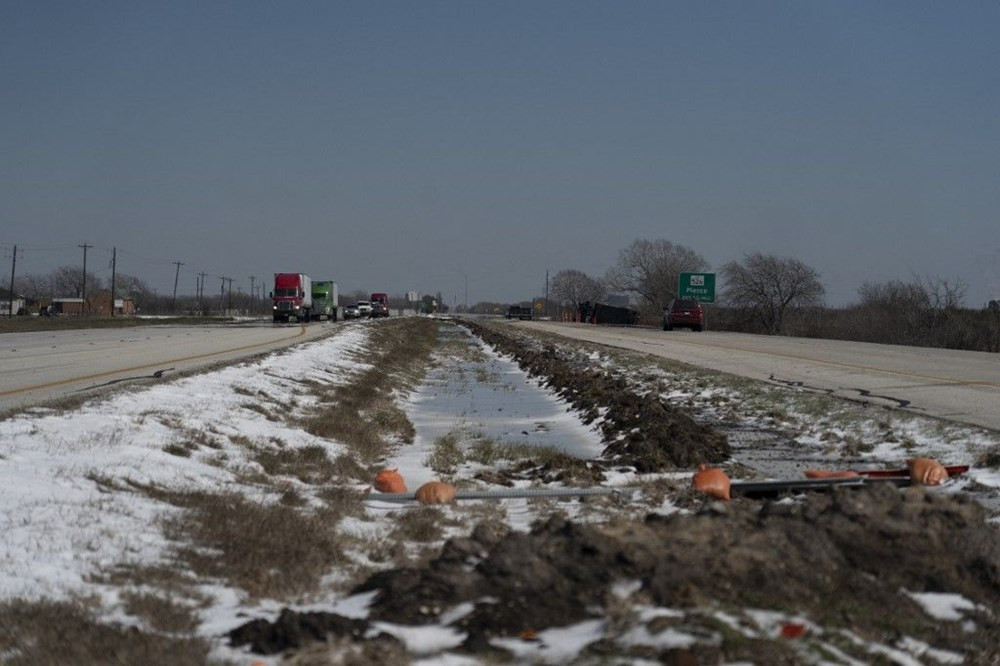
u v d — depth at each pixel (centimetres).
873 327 6056
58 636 609
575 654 593
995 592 718
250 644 622
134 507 975
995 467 1303
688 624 611
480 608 659
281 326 7412
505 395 2959
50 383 2198
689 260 12200
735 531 748
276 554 862
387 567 880
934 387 2316
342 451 1636
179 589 740
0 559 758
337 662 579
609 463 1549
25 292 17588
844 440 1662
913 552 742
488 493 1209
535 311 17862
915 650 624
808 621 636
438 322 12150
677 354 3981
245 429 1648
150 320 9675
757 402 2194
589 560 710
